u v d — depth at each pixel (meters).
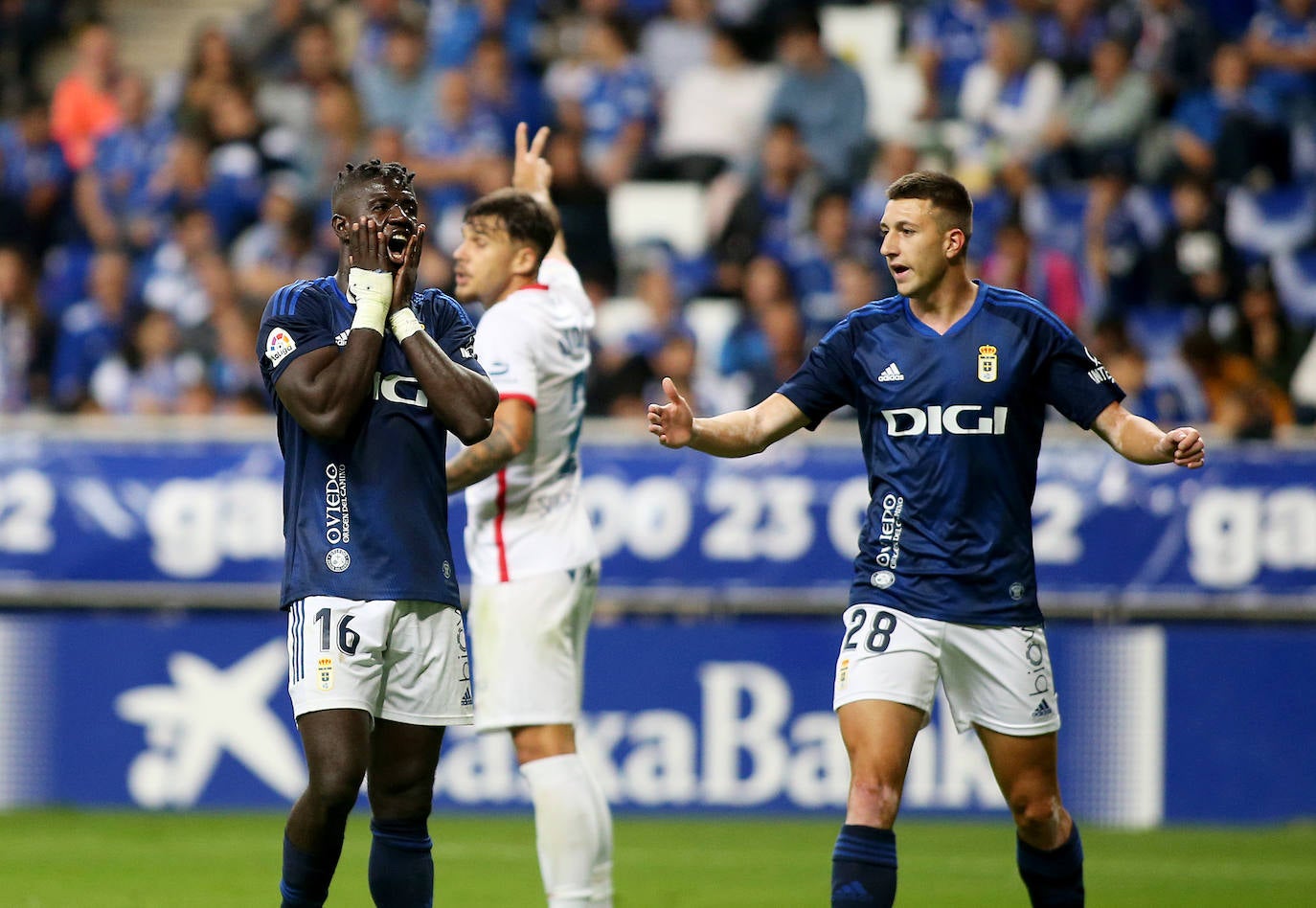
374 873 14.69
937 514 15.44
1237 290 39.66
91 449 31.48
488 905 21.30
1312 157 43.88
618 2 47.38
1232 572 30.61
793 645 31.23
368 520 14.30
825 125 44.19
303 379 14.03
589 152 45.59
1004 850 27.28
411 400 14.62
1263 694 30.73
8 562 31.27
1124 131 42.88
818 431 31.97
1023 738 15.46
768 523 31.16
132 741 31.34
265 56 47.09
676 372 36.50
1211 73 44.72
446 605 14.69
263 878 23.52
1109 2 45.34
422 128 44.78
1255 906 21.88
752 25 48.06
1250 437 32.53
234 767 31.23
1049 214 41.66
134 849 26.48
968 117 45.88
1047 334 15.59
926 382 15.48
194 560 31.38
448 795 31.27
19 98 46.91
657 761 31.27
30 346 39.59
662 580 31.17
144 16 51.81
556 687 16.62
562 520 17.11
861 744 15.01
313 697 14.02
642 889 23.03
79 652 31.45
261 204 42.56
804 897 22.44
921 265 15.57
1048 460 31.09
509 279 17.78
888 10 48.53
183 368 38.31
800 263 40.59
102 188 43.44
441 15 46.84
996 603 15.38
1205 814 30.72
